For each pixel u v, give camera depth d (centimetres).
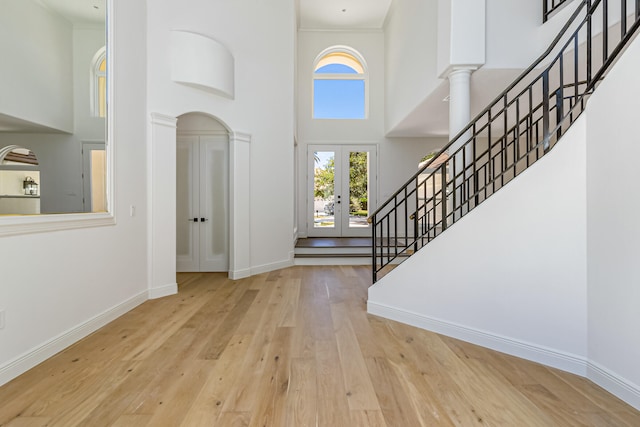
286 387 203
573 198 212
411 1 539
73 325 273
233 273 493
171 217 417
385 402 187
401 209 806
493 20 368
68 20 310
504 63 369
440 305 285
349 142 805
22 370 221
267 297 403
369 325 309
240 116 499
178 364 233
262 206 535
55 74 298
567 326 216
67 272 267
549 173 223
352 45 796
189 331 295
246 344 267
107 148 329
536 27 370
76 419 172
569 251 214
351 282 477
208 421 171
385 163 805
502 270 246
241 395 195
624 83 179
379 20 755
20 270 224
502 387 200
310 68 799
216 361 238
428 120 618
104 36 329
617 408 178
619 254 184
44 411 179
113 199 332
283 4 561
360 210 813
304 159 808
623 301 182
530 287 232
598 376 200
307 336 283
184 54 423
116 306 333
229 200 523
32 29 286
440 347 258
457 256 272
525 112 546
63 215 264
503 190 245
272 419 173
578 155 210
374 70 800
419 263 301
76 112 311
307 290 435
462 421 170
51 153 302
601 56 345
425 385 204
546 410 177
